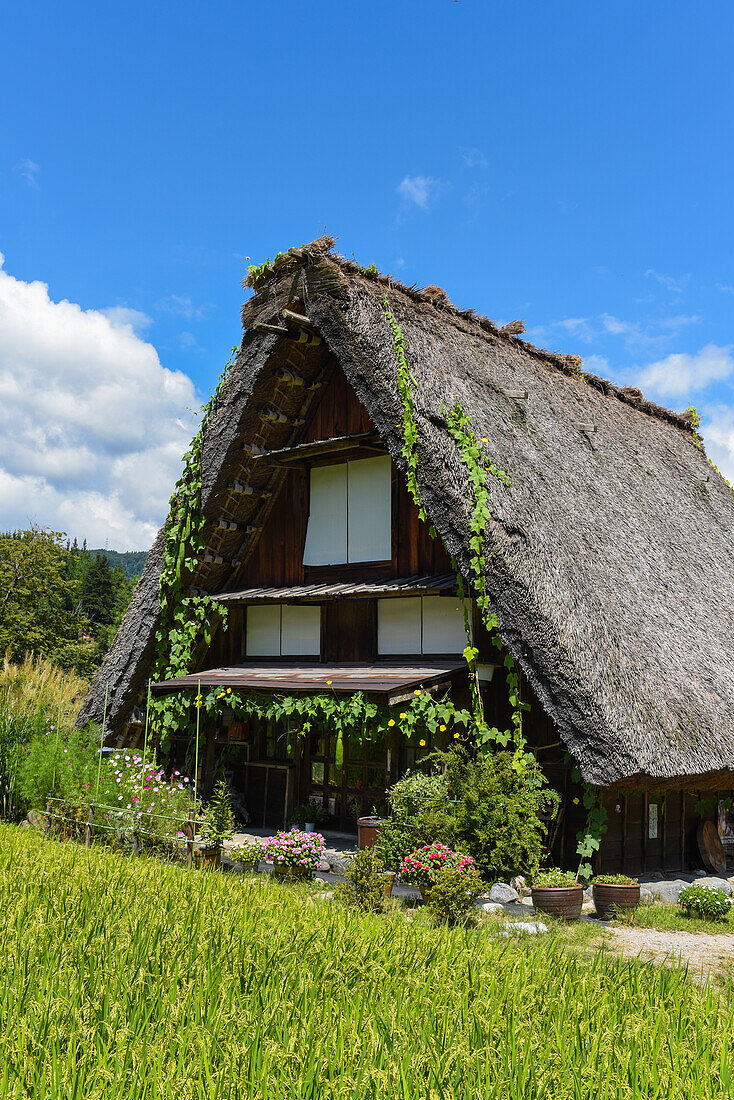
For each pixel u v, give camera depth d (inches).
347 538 498.0
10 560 1509.6
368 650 470.6
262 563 546.0
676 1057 140.3
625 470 532.1
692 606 446.0
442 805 360.2
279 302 471.2
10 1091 121.1
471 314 532.1
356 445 465.1
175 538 523.8
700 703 372.5
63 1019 143.5
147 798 376.2
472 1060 134.5
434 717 386.3
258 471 526.0
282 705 430.9
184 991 161.2
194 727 516.1
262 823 510.3
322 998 164.4
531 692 392.5
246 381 496.1
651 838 410.3
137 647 529.7
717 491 637.9
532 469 428.1
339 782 479.2
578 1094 127.0
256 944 192.5
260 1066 131.5
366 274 466.9
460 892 280.7
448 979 177.8
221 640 563.2
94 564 2502.5
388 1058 134.6
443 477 393.1
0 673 515.2
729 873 439.8
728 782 402.6
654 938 290.7
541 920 300.8
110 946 185.2
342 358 438.9
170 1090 120.9
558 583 367.6
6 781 458.0
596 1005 164.4
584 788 364.8
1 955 177.9
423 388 413.1
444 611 437.4
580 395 575.5
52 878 257.3
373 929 217.8
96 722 537.3
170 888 252.1
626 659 361.4
